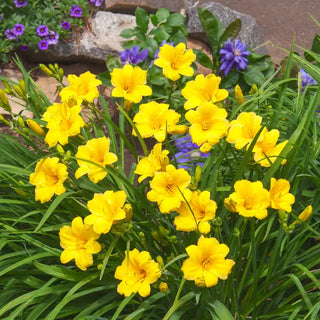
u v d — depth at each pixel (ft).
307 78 4.77
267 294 3.07
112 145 3.55
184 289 3.06
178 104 4.73
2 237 3.10
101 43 6.08
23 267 3.31
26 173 3.31
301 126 2.94
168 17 5.89
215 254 2.64
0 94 3.26
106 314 3.25
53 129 2.96
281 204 2.72
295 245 3.07
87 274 3.08
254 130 2.87
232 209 2.70
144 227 3.34
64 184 3.10
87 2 6.27
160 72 5.29
